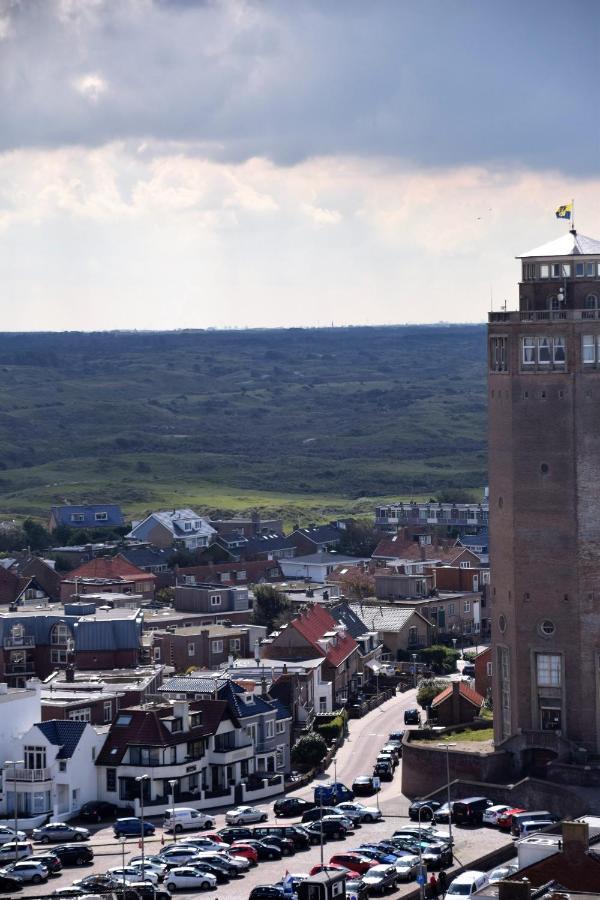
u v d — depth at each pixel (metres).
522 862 197.88
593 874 180.25
